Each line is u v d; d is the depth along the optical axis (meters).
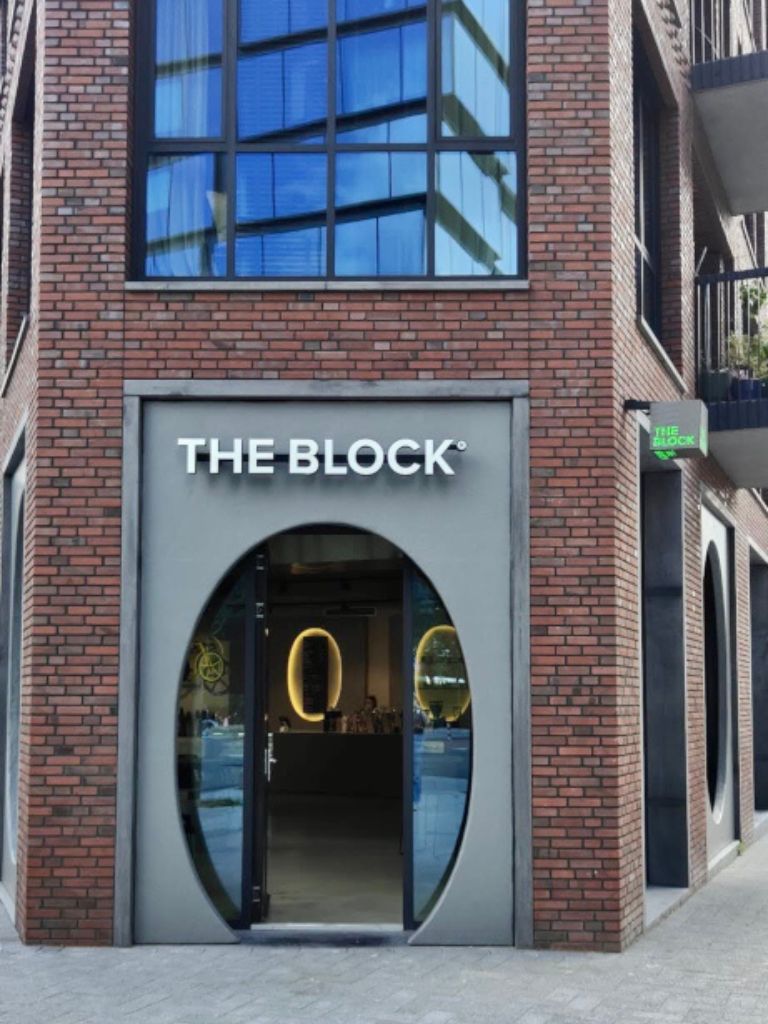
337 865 13.95
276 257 10.20
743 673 17.86
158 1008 7.75
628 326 10.51
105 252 9.92
